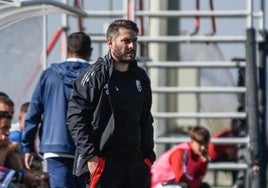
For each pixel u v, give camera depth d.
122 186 23.06
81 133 22.70
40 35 31.16
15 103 31.12
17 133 29.19
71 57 27.09
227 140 36.53
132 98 22.91
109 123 22.73
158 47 37.81
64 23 35.72
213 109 38.72
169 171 32.12
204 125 38.75
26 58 31.08
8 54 30.77
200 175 32.50
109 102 22.73
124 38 22.67
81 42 26.95
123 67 22.91
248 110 35.22
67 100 26.95
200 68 37.06
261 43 37.03
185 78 38.78
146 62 36.31
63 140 26.84
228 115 36.53
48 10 28.77
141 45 36.94
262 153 35.94
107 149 22.89
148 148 23.41
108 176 22.81
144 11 36.66
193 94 38.91
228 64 36.47
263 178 35.97
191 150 32.44
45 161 29.20
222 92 36.53
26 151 27.38
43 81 27.12
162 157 32.44
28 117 27.17
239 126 37.66
